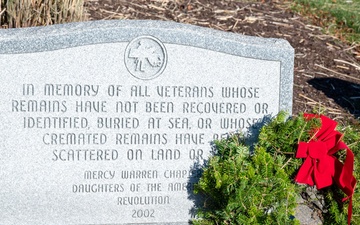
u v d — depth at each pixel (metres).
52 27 3.26
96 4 5.01
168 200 3.34
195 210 3.35
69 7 4.34
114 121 3.27
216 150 3.34
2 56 3.19
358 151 3.32
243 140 3.32
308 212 3.35
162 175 3.33
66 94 3.23
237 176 3.12
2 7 4.38
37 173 3.26
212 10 5.25
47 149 3.25
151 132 3.30
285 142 3.23
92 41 3.21
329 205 3.31
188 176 3.34
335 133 3.27
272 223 3.06
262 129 3.25
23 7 4.27
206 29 3.32
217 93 3.32
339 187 3.24
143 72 3.26
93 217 3.31
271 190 3.11
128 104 3.27
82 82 3.23
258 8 5.48
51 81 3.22
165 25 3.26
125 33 3.22
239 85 3.32
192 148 3.33
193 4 5.29
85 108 3.25
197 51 3.28
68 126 3.25
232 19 5.16
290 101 3.36
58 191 3.28
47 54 3.20
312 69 4.73
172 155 3.32
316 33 5.23
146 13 5.01
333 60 4.89
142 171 3.31
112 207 3.32
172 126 3.31
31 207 3.28
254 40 3.34
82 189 3.29
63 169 3.27
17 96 3.22
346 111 4.34
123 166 3.30
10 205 3.27
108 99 3.26
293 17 5.45
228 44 3.29
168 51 3.26
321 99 4.42
